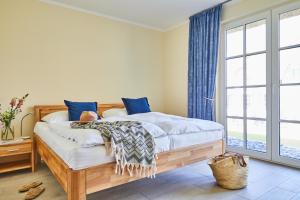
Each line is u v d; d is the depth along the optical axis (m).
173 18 4.12
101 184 1.73
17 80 3.10
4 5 3.01
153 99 4.62
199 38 3.85
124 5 3.55
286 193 2.11
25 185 2.28
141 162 1.88
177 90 4.47
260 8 3.08
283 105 2.97
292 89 2.87
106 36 3.96
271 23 3.04
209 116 3.66
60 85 3.45
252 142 3.33
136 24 4.36
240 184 2.20
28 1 3.19
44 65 3.31
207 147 2.56
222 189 2.21
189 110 4.02
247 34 3.37
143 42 4.47
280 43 2.98
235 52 3.54
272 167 2.86
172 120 2.66
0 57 2.97
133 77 4.31
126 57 4.21
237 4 3.36
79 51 3.65
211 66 3.64
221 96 3.71
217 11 3.55
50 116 3.01
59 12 3.45
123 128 1.96
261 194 2.09
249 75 3.35
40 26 3.28
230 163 2.20
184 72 4.30
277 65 2.99
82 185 1.64
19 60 3.11
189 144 2.38
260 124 3.22
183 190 2.19
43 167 2.98
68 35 3.54
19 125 3.12
